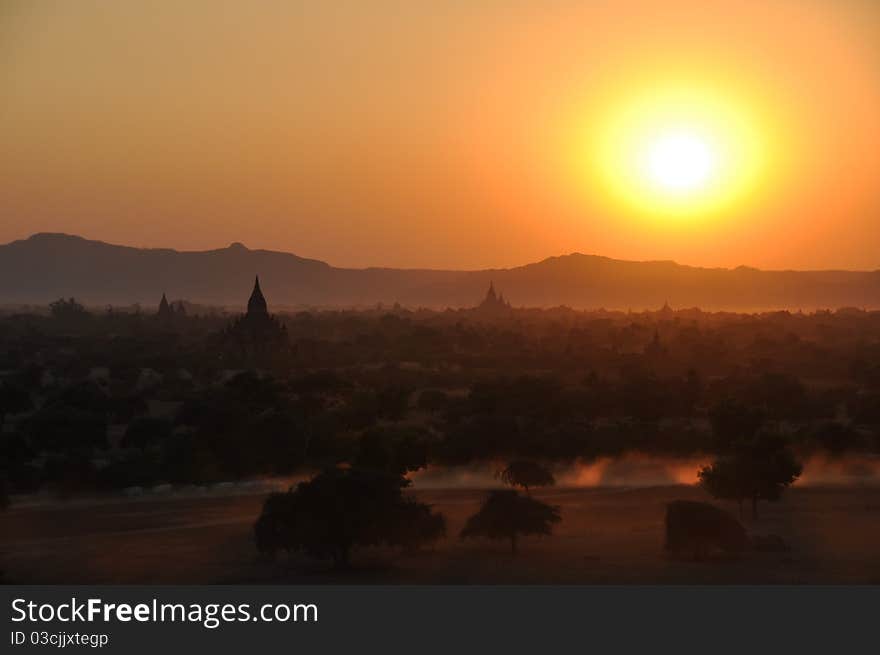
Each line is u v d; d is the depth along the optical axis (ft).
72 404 358.02
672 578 154.61
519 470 242.58
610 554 173.99
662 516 210.18
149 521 210.38
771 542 177.68
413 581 154.10
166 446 275.18
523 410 354.33
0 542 190.70
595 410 370.32
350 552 178.50
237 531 199.11
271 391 358.23
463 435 290.97
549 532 177.06
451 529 197.06
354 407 342.23
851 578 154.40
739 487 212.23
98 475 252.21
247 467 272.51
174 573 163.73
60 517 214.69
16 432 284.41
